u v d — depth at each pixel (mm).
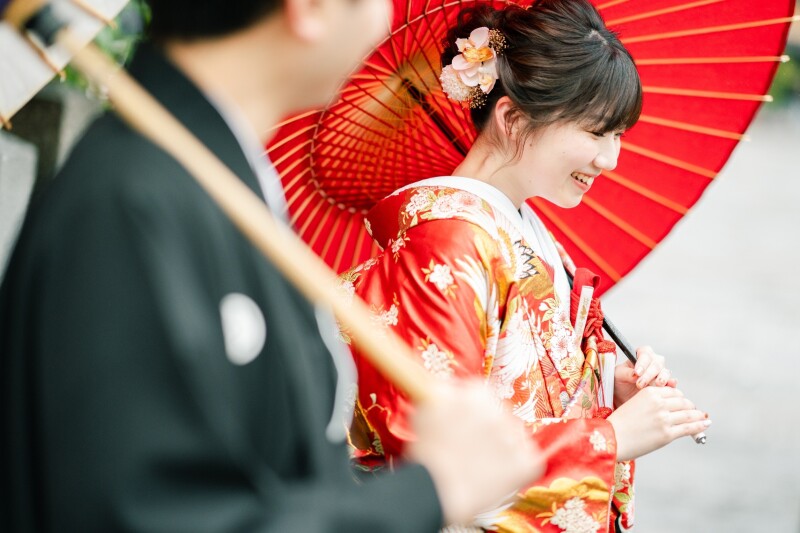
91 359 1039
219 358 1087
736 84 2852
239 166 1209
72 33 1184
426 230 2340
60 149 2805
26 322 1120
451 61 2496
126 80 1151
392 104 2629
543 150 2393
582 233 3025
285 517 1086
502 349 2357
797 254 12836
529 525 2217
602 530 2230
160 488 1035
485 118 2469
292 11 1196
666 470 6051
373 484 1197
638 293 10219
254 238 1147
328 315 1402
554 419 2279
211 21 1198
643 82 2873
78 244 1082
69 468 1029
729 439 6551
